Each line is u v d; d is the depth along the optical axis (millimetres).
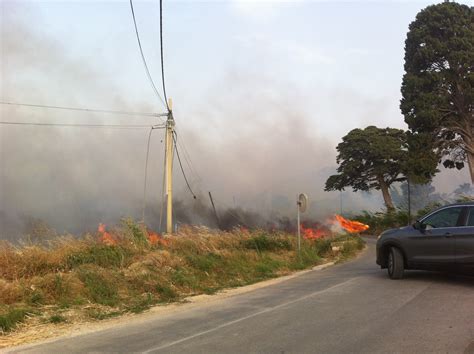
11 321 8320
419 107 38375
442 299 8891
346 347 6227
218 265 14781
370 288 10406
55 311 9328
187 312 9344
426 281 10914
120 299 10570
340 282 11812
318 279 13133
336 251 21484
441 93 39031
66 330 8086
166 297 11102
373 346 6219
